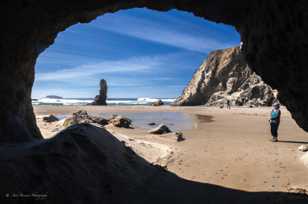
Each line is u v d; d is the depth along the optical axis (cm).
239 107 7100
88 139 1041
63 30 1264
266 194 927
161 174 1156
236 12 993
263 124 3125
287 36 768
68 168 819
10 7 886
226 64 9369
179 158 1430
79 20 1171
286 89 938
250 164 1305
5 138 1015
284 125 2991
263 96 7662
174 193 948
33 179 711
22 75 1208
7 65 1038
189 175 1160
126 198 861
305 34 689
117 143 1270
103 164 971
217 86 9456
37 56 1310
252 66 1056
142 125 3269
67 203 711
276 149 1628
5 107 1056
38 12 986
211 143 1848
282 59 849
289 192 933
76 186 780
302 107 904
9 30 951
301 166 1243
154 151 1512
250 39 984
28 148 888
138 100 16625
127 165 1097
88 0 981
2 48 972
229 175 1153
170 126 3106
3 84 1034
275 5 751
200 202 871
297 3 659
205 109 6612
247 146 1734
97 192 820
